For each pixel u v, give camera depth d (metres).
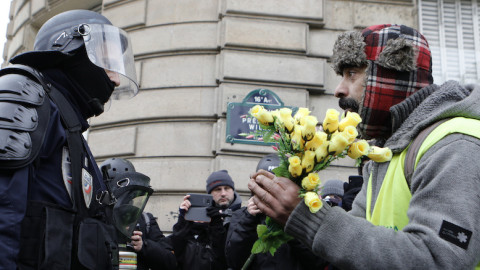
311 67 6.71
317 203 1.50
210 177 4.18
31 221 1.61
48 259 1.58
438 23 7.36
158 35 7.03
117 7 7.46
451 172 1.43
